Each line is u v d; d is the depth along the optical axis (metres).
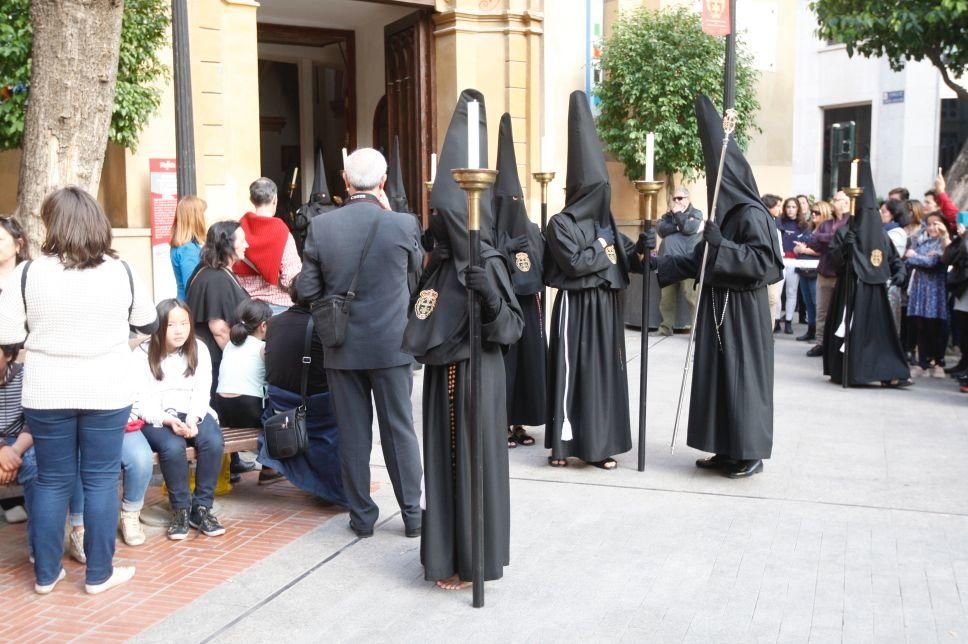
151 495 6.14
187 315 5.44
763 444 6.38
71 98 5.89
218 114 10.96
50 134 5.91
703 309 6.50
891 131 25.25
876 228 9.47
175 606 4.51
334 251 5.19
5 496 5.22
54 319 4.36
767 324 6.42
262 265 6.77
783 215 13.35
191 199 7.11
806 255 13.02
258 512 5.86
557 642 4.12
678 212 12.27
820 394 9.35
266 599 4.59
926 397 9.20
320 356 5.71
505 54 13.41
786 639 4.14
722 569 4.92
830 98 26.75
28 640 4.16
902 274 10.54
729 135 6.31
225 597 4.61
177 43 7.02
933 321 10.23
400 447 5.36
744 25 16.19
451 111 13.33
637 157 12.87
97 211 4.45
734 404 6.36
